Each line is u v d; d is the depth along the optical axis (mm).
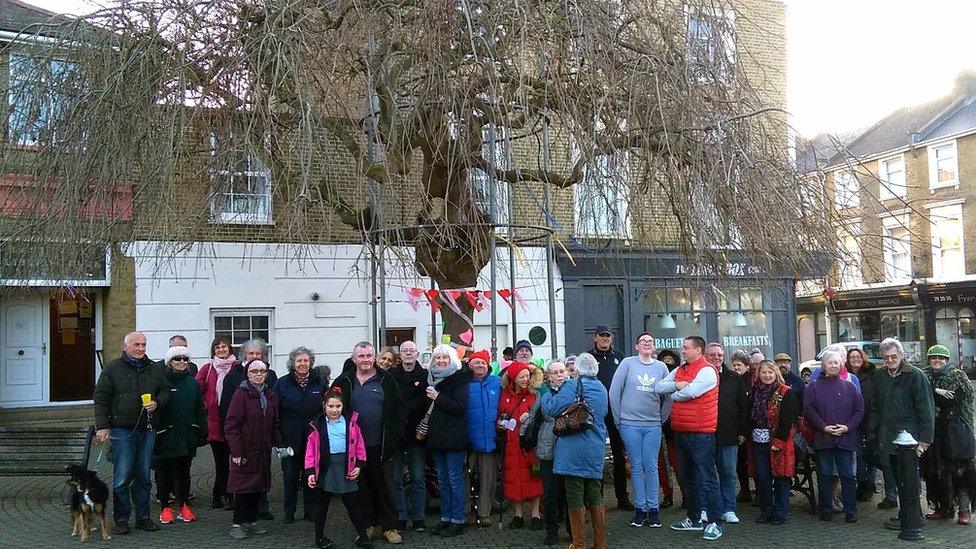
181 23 7559
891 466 7766
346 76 8227
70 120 7562
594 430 6590
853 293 30391
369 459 7062
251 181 7793
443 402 7207
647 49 7832
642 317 15773
